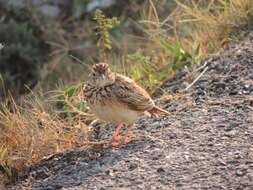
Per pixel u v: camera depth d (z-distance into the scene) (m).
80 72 18.27
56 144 11.91
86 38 20.16
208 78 13.41
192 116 12.02
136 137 11.55
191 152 10.64
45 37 20.11
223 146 10.75
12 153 11.95
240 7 15.58
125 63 15.77
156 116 12.21
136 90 11.05
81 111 13.20
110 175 10.28
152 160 10.55
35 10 20.77
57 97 14.08
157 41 15.54
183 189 9.60
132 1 20.47
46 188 10.40
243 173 9.85
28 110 12.94
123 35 19.53
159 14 18.34
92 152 11.36
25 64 19.09
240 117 11.74
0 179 11.34
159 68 14.60
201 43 15.00
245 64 13.61
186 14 15.82
